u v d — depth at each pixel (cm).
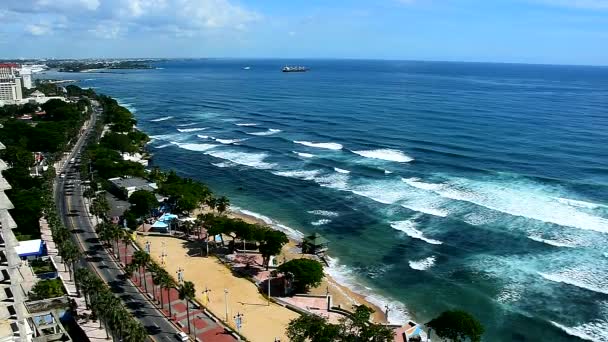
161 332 7200
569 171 14462
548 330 7475
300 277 8344
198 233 11062
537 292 8462
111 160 15288
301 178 15288
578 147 17150
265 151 18925
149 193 11881
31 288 7556
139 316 7612
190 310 7888
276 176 15625
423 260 9794
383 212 12219
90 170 14850
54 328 6600
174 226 11594
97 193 12562
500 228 10912
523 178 14012
